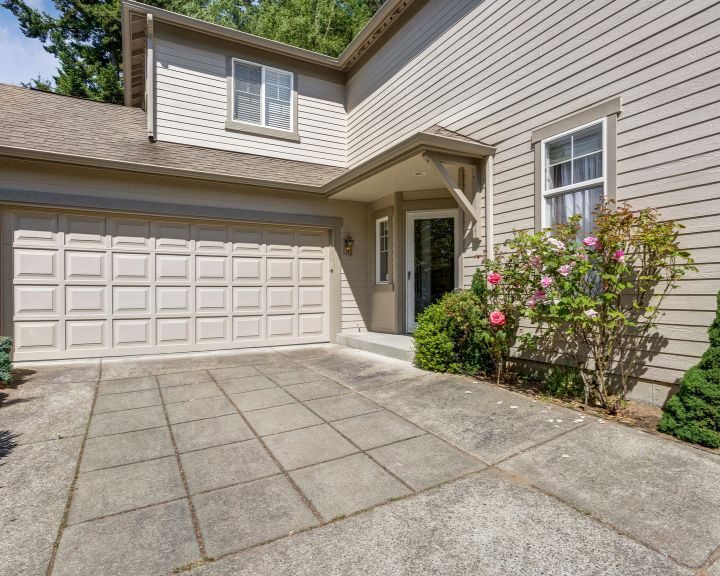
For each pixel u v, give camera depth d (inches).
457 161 230.7
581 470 116.4
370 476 117.8
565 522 94.9
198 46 314.0
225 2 664.4
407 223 312.7
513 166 217.8
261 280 305.6
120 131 294.0
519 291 192.2
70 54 714.2
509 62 220.2
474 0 244.1
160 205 269.9
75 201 247.0
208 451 135.3
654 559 82.8
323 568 82.5
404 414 164.2
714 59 142.9
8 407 173.2
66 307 248.8
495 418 154.9
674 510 97.6
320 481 115.6
